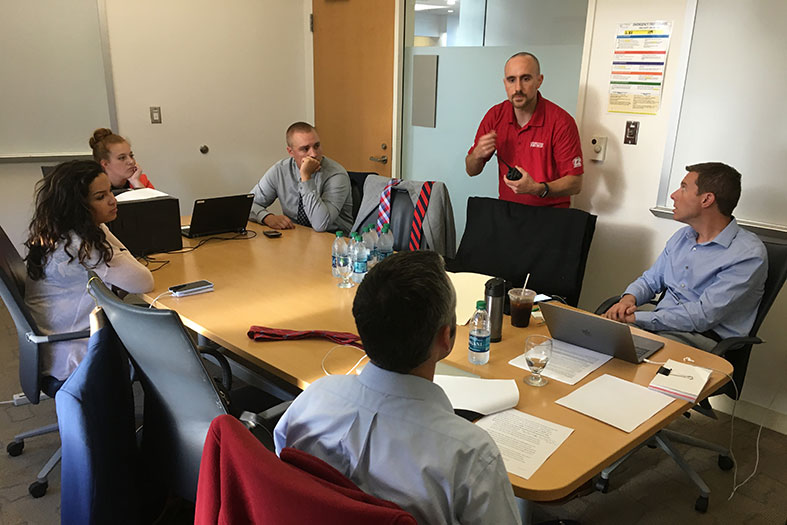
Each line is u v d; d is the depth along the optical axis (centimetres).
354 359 167
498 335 182
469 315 194
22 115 391
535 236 262
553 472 118
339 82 484
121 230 255
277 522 84
